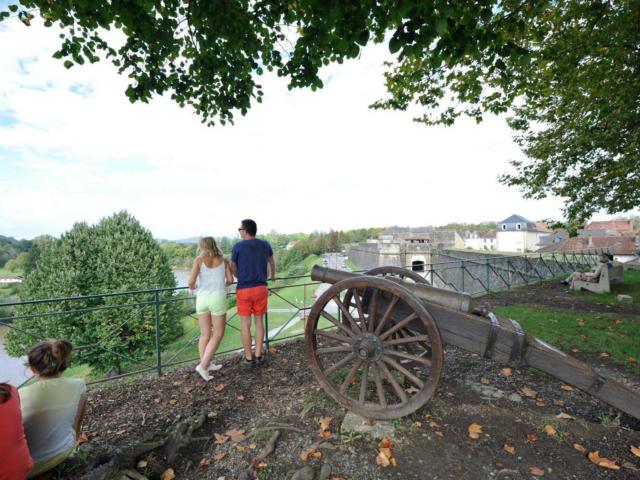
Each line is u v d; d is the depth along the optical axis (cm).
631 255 3850
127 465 223
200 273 368
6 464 159
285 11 362
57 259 1241
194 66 433
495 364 393
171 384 356
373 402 302
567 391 328
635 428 268
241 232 396
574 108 709
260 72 429
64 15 336
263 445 246
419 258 4556
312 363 298
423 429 262
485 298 863
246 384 352
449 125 750
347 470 221
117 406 310
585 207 874
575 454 237
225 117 483
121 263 1242
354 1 270
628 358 418
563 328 542
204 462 233
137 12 337
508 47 321
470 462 228
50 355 198
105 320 1187
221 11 340
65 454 199
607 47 501
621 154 730
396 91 680
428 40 271
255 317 400
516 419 278
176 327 1398
